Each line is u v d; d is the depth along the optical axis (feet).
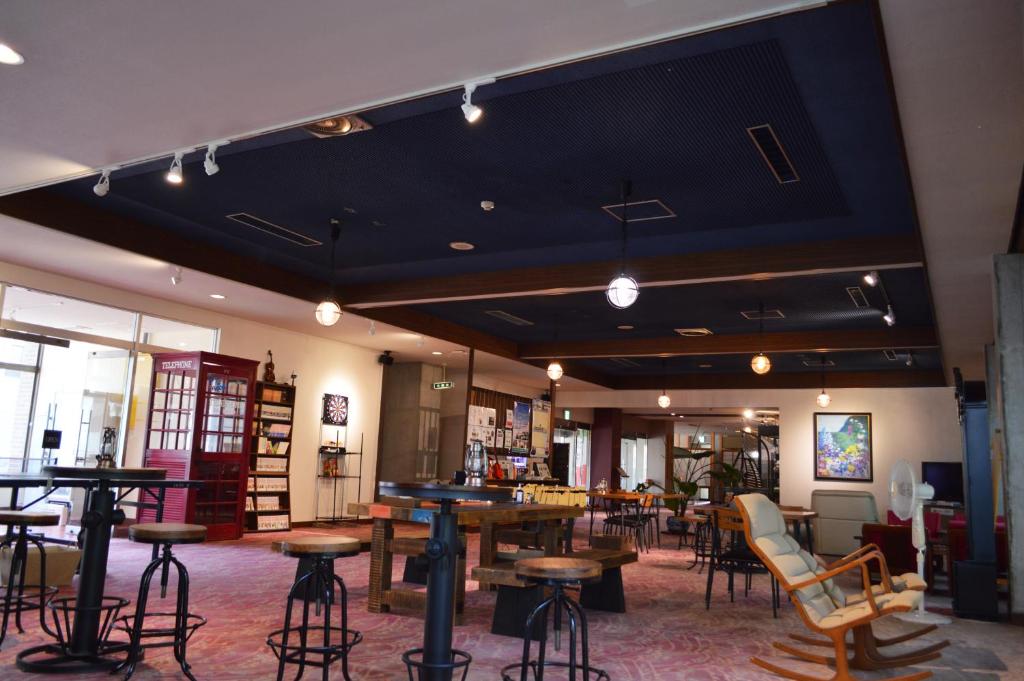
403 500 18.22
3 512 14.80
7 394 29.09
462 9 10.25
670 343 42.39
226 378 32.27
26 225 21.52
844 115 15.29
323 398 40.14
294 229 24.62
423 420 46.39
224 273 27.35
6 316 27.48
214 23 10.75
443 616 11.69
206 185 20.93
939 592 26.45
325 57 11.68
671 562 31.48
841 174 18.26
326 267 29.66
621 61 13.42
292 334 38.42
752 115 15.46
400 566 25.85
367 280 31.71
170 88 12.85
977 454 22.67
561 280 27.81
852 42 12.63
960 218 17.90
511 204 21.39
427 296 30.55
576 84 14.38
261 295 30.22
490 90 14.66
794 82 14.06
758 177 18.71
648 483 43.60
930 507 36.06
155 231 24.93
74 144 15.38
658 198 20.43
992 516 22.13
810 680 13.67
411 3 10.12
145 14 10.58
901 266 22.79
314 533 35.58
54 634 13.87
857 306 32.63
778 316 35.37
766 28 12.24
